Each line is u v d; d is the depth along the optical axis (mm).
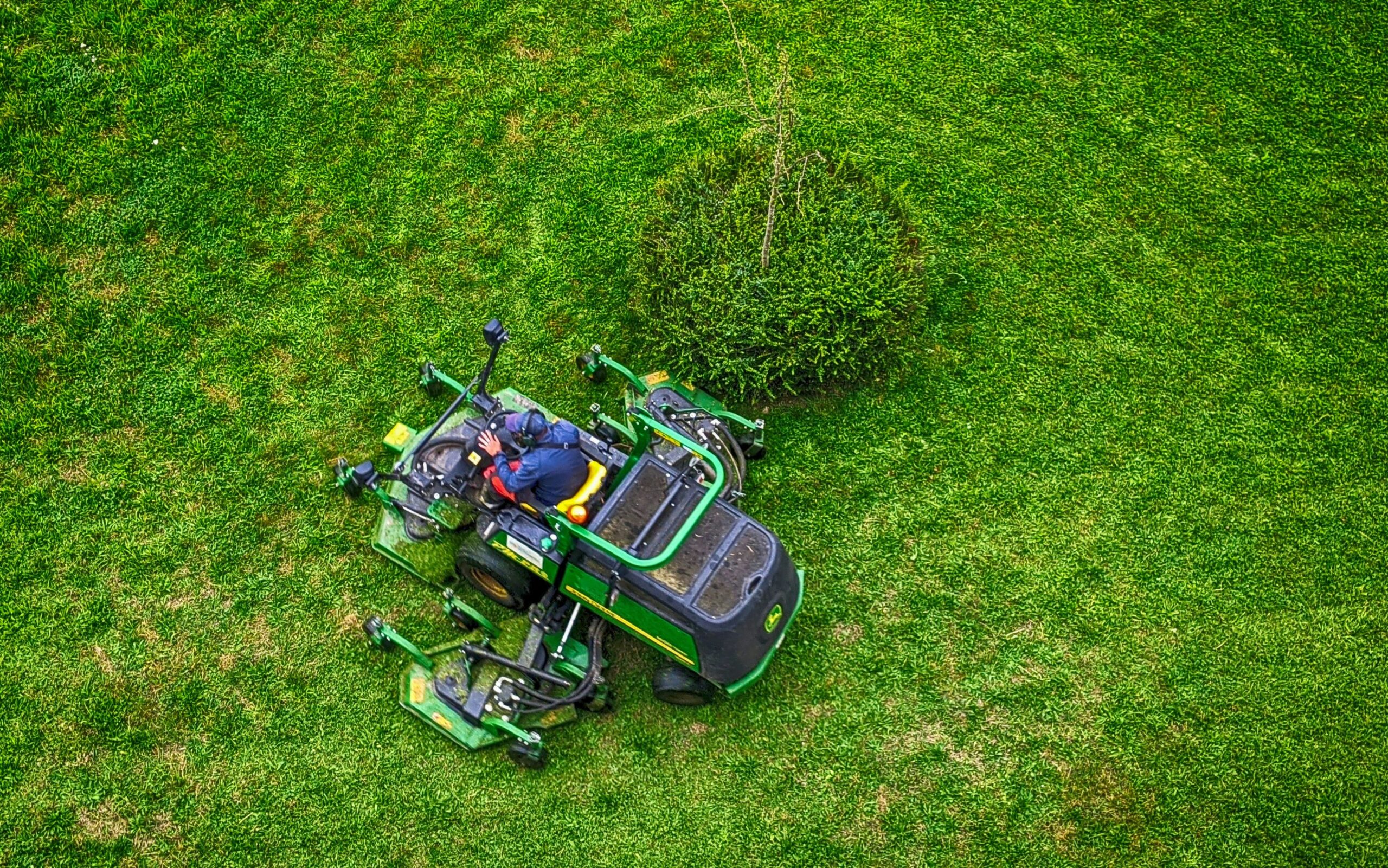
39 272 11617
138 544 10406
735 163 11859
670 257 11156
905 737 9805
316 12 13156
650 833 9391
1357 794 9594
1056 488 10898
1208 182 12555
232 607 10180
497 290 11773
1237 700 9977
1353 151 12766
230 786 9492
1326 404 11352
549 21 13281
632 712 9859
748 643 8953
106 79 12633
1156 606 10375
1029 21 13453
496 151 12516
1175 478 10961
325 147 12438
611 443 10641
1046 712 9914
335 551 10445
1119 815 9523
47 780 9469
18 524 10438
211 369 11234
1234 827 9484
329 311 11586
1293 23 13461
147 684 9852
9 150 12234
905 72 13086
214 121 12500
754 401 11125
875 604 10352
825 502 10805
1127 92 13055
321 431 10984
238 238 11922
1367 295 11945
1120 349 11617
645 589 8852
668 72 13016
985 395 11352
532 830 9391
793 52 13156
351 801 9453
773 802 9523
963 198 12422
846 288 10875
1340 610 10367
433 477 9844
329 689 9875
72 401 11016
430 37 13102
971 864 9320
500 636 9938
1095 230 12273
